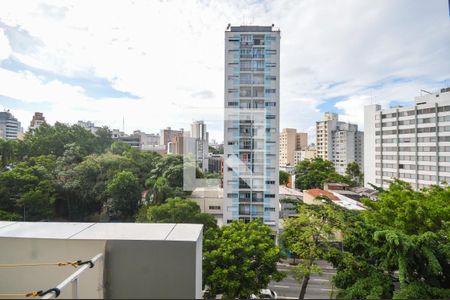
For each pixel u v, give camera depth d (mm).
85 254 1359
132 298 1301
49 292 986
